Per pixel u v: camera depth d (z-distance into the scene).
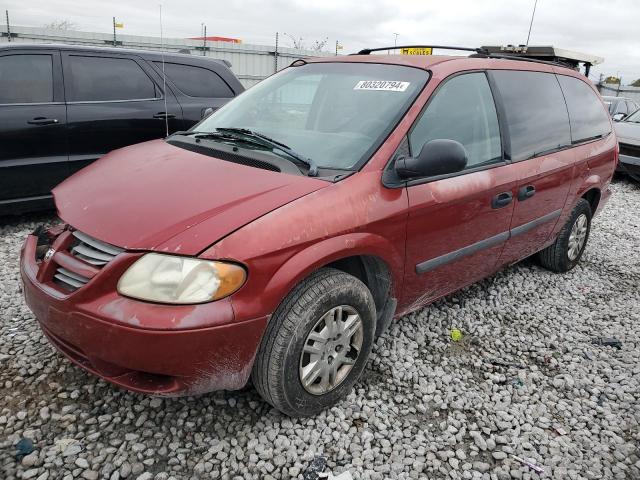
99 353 2.07
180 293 1.99
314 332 2.36
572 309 4.06
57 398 2.55
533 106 3.74
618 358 3.41
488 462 2.43
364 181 2.50
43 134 4.87
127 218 2.19
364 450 2.40
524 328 3.70
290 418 2.53
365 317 2.56
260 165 2.57
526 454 2.49
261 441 2.38
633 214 7.30
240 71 16.94
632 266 5.14
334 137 2.79
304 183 2.38
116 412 2.49
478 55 3.57
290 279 2.16
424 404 2.77
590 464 2.45
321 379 2.47
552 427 2.69
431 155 2.47
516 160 3.44
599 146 4.49
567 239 4.48
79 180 2.72
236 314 2.05
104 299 2.05
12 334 3.06
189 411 2.53
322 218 2.28
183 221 2.11
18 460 2.19
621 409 2.89
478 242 3.24
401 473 2.29
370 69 3.17
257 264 2.07
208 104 5.95
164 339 1.96
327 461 2.32
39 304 2.23
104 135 5.25
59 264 2.23
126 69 5.46
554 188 3.86
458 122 3.05
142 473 2.17
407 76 3.01
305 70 3.43
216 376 2.14
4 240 4.64
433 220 2.80
